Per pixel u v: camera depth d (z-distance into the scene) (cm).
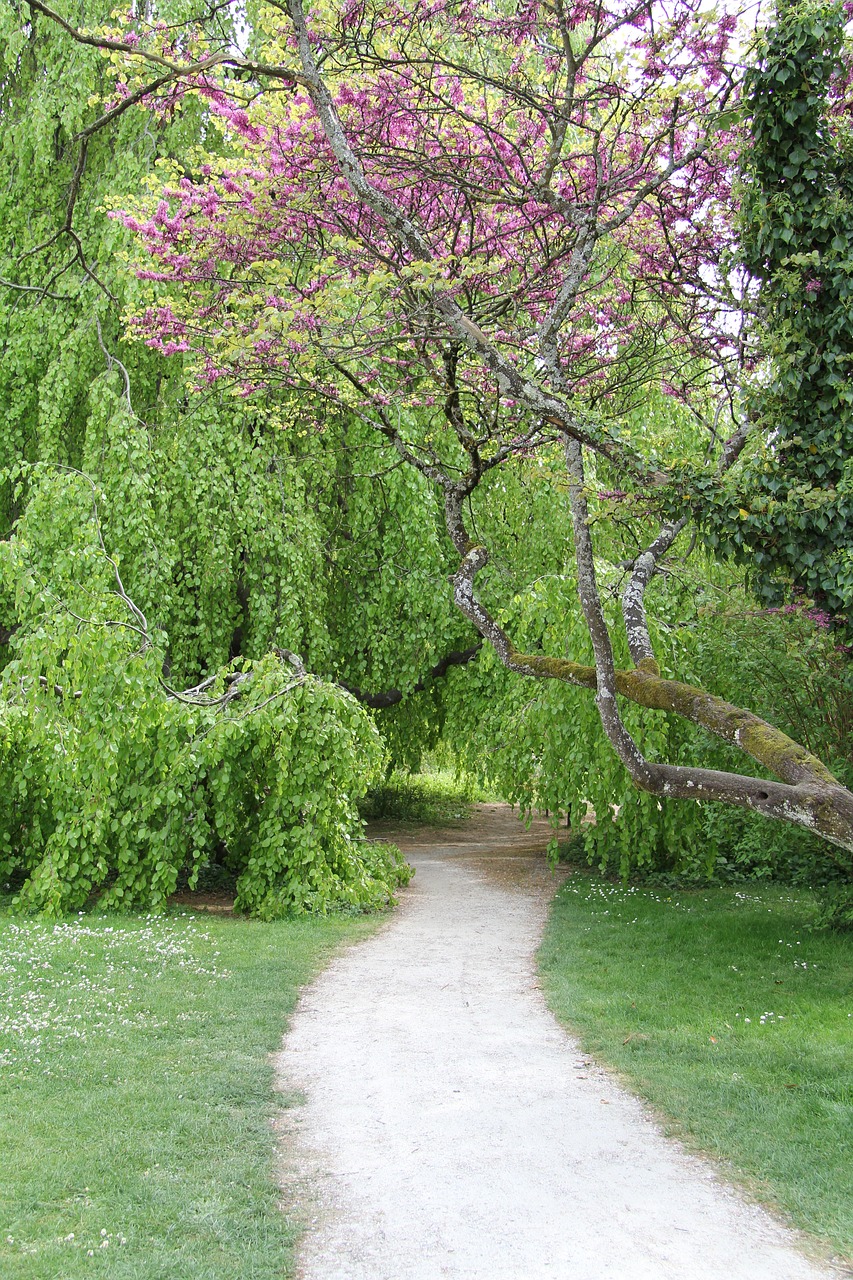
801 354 534
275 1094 430
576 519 555
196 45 539
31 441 1212
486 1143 383
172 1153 363
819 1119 402
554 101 573
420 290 575
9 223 1186
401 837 1542
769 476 529
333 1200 336
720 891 977
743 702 820
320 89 481
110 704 805
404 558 1267
